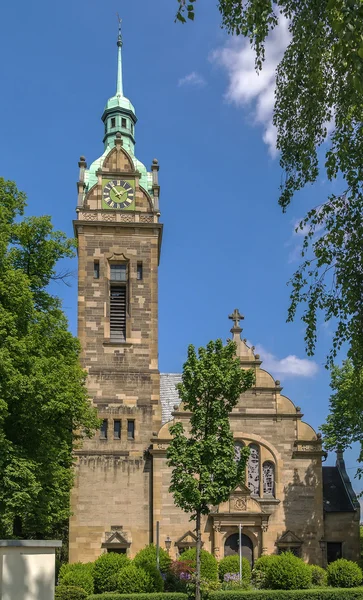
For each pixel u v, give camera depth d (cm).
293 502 5456
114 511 5403
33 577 2081
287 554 4806
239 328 5884
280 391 5697
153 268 5997
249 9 2186
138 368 5772
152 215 6088
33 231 3972
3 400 3231
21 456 3397
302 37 2239
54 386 3481
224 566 4997
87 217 6038
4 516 3306
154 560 4847
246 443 5591
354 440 5762
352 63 1495
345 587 4747
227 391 3994
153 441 5509
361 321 2280
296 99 2438
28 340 3522
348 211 2309
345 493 5675
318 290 2375
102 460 5500
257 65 2377
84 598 4141
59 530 6450
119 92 6731
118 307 5947
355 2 1375
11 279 3516
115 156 6209
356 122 2284
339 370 5881
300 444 5584
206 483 3797
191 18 1730
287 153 2497
